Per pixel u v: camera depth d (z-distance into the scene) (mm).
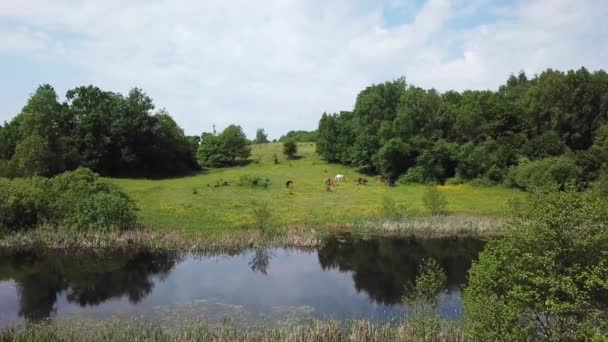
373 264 37750
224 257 39438
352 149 88438
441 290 28969
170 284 31438
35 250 39281
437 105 88375
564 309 15086
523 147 83188
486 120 90375
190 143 95500
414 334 20266
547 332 15891
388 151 79688
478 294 17406
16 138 76562
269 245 42594
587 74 100125
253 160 100562
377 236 48094
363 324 21281
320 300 28344
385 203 55938
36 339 19734
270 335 20453
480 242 45719
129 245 40594
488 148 82000
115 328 22281
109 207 42500
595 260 15695
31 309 26109
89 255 38625
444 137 86375
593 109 89688
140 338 19984
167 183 74312
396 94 91750
